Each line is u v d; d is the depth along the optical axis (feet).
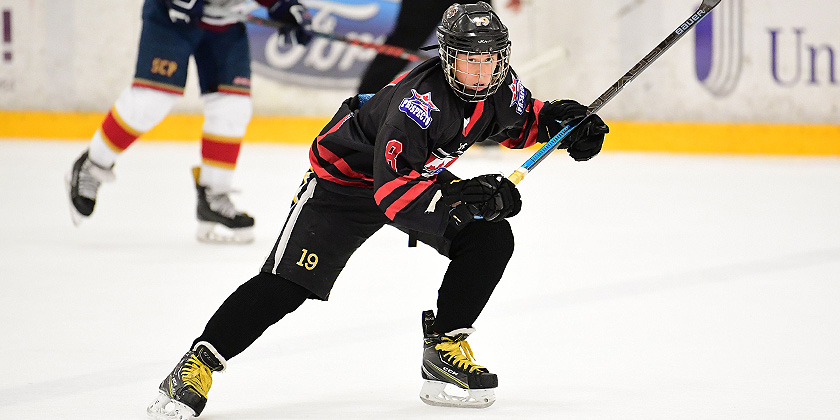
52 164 95.20
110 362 33.88
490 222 28.17
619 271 52.24
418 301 44.45
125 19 115.03
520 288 47.83
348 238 28.09
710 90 116.26
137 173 93.15
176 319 40.70
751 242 62.18
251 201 77.87
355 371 33.12
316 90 115.96
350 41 62.95
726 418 27.58
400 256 56.65
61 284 47.80
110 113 58.23
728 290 47.21
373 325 39.78
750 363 33.86
